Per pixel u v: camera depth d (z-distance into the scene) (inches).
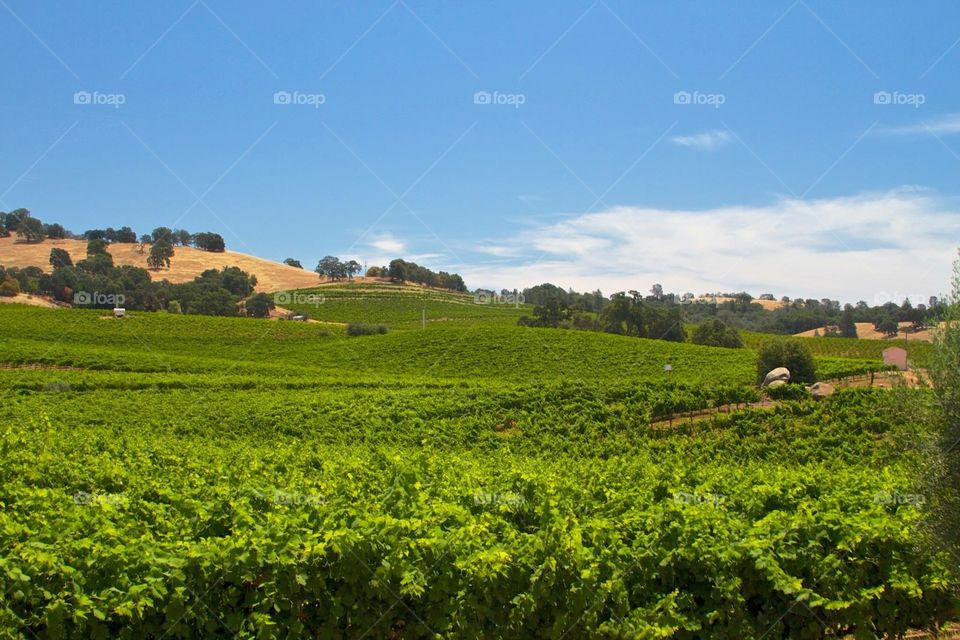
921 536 295.7
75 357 2031.3
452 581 271.0
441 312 4079.7
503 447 1010.1
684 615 287.1
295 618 261.0
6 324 2751.0
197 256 5012.3
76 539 283.4
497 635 276.1
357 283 4835.1
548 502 314.7
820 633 310.5
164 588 247.9
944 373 275.6
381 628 268.1
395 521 274.1
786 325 3410.4
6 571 241.8
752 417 1168.8
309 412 1289.4
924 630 346.6
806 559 304.5
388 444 1091.3
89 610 242.1
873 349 2544.3
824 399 1192.8
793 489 385.7
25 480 485.4
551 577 276.5
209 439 1067.9
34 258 4111.7
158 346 2709.2
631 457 961.5
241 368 2037.4
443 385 1737.2
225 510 321.1
